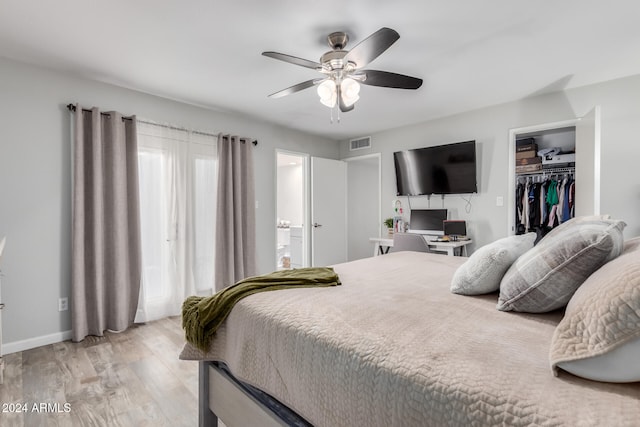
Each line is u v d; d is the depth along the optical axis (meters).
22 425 1.67
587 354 0.72
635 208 2.98
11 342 2.56
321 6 1.94
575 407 0.65
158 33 2.22
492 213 3.90
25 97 2.63
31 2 1.88
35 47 2.39
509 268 1.41
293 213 7.30
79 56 2.54
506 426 0.66
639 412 0.61
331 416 0.98
